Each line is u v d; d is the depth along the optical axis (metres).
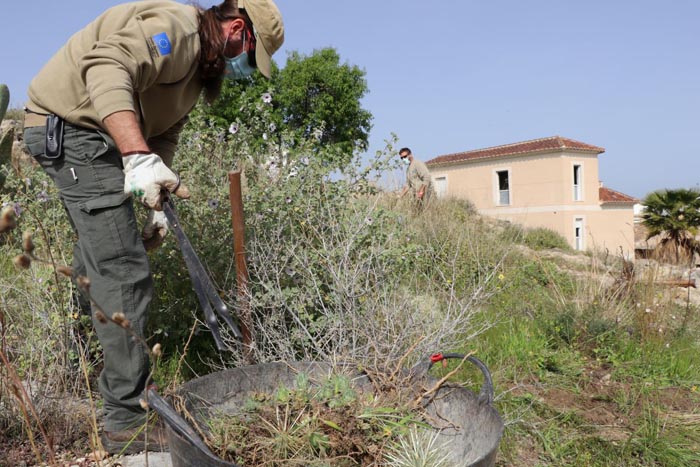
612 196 33.78
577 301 5.25
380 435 1.94
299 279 3.40
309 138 4.21
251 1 2.56
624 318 4.98
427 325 3.23
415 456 1.84
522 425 3.09
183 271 3.36
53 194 3.58
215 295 2.15
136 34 2.30
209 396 2.08
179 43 2.40
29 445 2.48
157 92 2.53
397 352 2.94
